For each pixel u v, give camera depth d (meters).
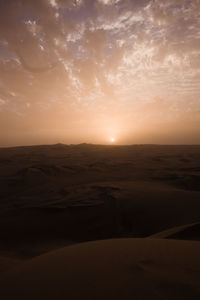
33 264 2.02
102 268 1.73
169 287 1.35
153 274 1.55
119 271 1.65
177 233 4.27
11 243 6.42
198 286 1.34
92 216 8.05
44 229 7.37
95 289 1.40
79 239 6.75
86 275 1.63
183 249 2.12
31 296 1.41
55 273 1.72
